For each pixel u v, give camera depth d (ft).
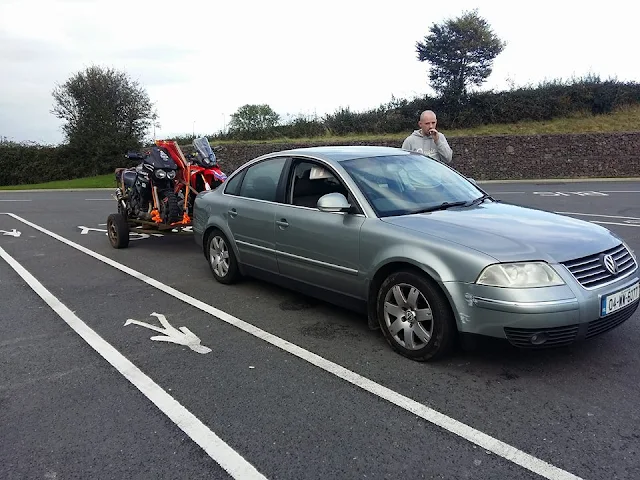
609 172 77.92
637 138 77.20
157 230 27.14
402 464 9.16
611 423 10.26
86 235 34.19
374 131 97.04
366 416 10.77
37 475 9.13
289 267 16.85
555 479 8.67
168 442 10.05
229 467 9.23
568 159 78.43
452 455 9.38
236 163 88.12
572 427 10.16
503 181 75.72
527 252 11.76
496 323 11.51
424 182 16.25
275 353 14.08
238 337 15.30
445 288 12.12
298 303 18.30
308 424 10.52
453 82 96.22
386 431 10.20
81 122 108.68
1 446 10.05
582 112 90.63
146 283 21.53
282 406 11.27
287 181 17.22
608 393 11.42
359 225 14.25
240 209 18.83
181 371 13.14
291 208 16.60
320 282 15.79
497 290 11.41
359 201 14.62
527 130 88.22
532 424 10.30
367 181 15.28
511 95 92.38
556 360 13.07
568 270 11.64
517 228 12.99
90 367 13.51
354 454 9.48
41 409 11.41
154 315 17.46
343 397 11.58
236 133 103.09
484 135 81.87
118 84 111.45
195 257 26.43
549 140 78.43
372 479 8.80
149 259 26.22
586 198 48.39
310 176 16.44
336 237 14.82
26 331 16.25
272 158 18.31
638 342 14.06
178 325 16.46
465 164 79.77
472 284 11.74
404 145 23.40
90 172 107.96
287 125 103.35
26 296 20.11
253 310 17.67
